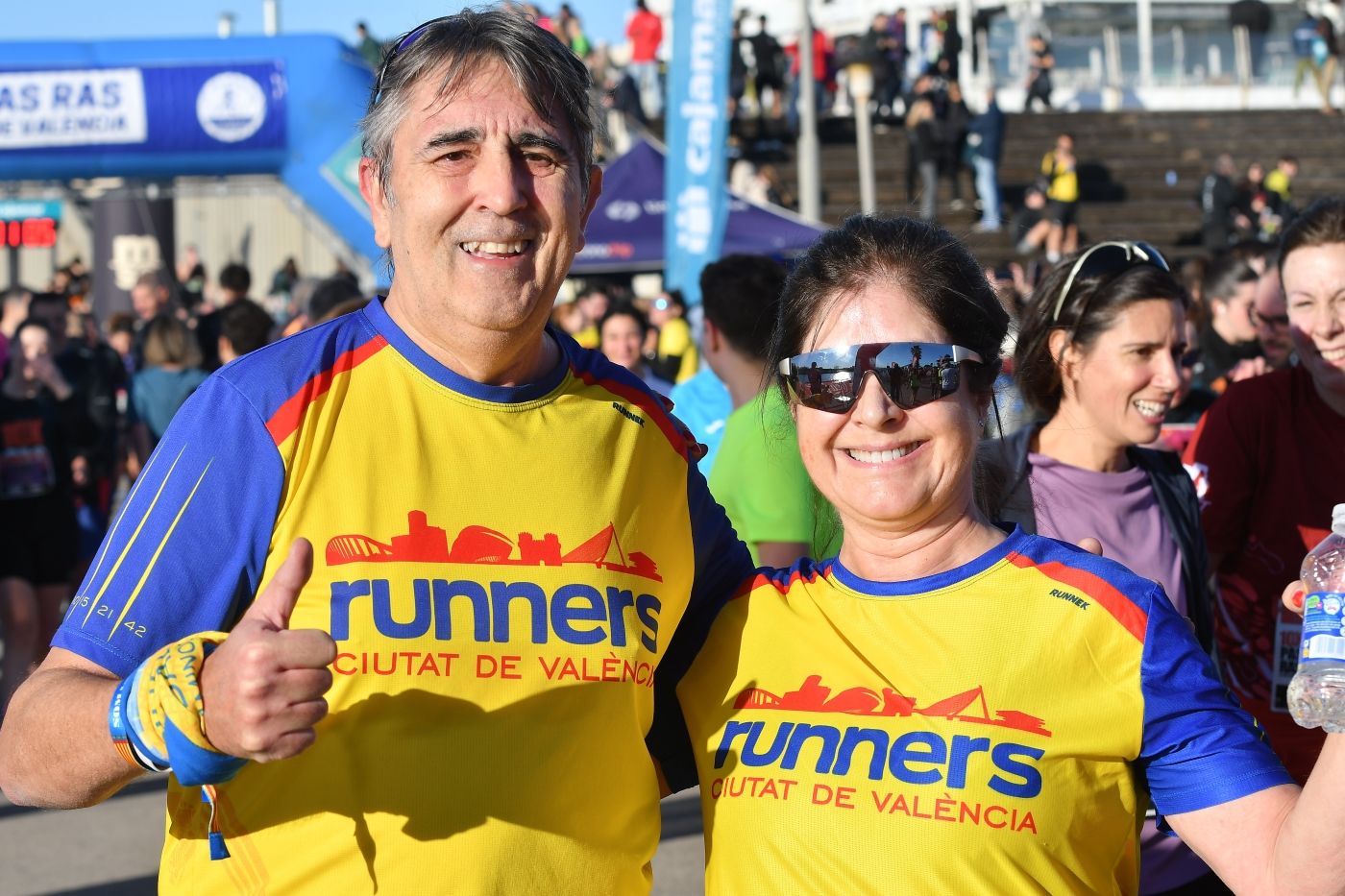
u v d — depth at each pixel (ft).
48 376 26.02
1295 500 11.40
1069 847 6.45
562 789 6.65
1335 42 84.69
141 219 70.03
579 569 6.88
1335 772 5.71
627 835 6.96
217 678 5.49
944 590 6.84
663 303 36.06
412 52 6.92
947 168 67.77
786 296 7.36
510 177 6.70
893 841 6.46
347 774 6.40
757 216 50.08
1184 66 88.02
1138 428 10.11
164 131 49.96
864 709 6.73
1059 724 6.50
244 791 6.49
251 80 49.93
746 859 6.76
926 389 6.83
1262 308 17.24
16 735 6.17
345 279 20.95
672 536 7.44
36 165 50.06
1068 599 6.70
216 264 85.87
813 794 6.64
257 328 24.88
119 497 38.68
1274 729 11.31
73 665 6.27
